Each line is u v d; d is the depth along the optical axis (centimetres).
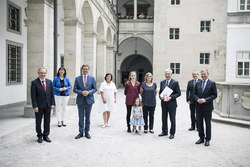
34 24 884
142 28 2634
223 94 902
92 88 647
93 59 1486
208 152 519
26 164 437
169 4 2333
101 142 585
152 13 3152
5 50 1201
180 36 2330
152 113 689
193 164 448
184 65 2331
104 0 1805
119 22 2655
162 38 2353
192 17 2306
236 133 698
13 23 1298
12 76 1310
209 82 577
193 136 659
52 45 959
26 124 759
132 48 3100
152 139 621
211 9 2275
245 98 838
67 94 761
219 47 2273
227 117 880
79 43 1217
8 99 1235
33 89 563
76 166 430
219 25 2266
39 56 888
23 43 1370
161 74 2364
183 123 844
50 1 919
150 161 460
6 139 597
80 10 1215
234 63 2091
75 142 582
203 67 2311
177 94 632
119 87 3155
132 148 540
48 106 582
